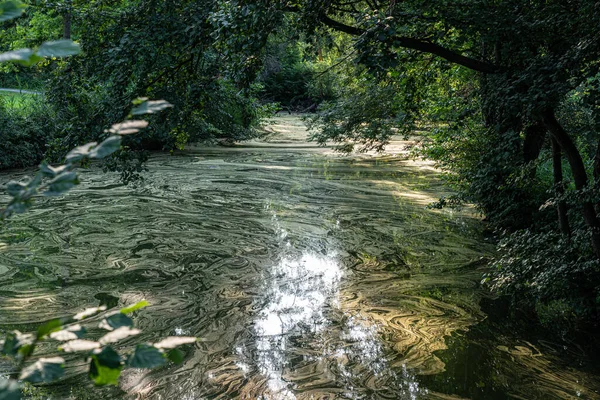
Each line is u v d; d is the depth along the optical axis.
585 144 8.57
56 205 12.89
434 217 12.26
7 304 7.57
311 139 11.88
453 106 10.95
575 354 6.48
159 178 16.00
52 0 7.75
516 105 6.11
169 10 7.33
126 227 11.24
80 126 7.56
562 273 6.57
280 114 35.62
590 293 6.95
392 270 9.14
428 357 6.38
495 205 10.86
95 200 13.39
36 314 7.25
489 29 6.37
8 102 19.31
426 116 11.16
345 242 10.51
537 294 6.98
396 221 11.93
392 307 7.73
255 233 10.98
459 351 6.53
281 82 39.56
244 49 6.32
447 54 6.48
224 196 13.99
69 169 0.95
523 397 5.58
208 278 8.66
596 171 6.25
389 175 17.05
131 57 7.18
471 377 5.96
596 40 5.44
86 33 7.88
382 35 5.13
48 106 18.22
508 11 6.37
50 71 8.10
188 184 15.30
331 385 5.78
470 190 10.45
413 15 6.45
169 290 8.18
